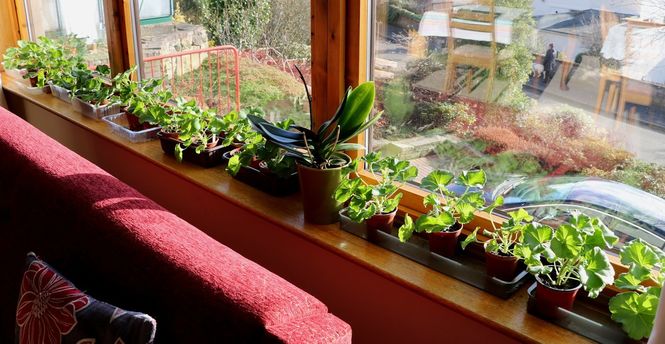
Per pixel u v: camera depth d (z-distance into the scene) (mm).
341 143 1376
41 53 2641
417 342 1257
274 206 1502
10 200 1438
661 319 826
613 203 1078
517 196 1211
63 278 1146
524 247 1052
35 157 1448
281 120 1705
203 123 1772
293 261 1498
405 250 1256
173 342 975
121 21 2244
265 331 867
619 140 1048
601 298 1080
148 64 2219
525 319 1057
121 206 1209
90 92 2328
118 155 2170
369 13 1385
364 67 1420
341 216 1363
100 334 989
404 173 1293
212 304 930
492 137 1221
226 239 1710
